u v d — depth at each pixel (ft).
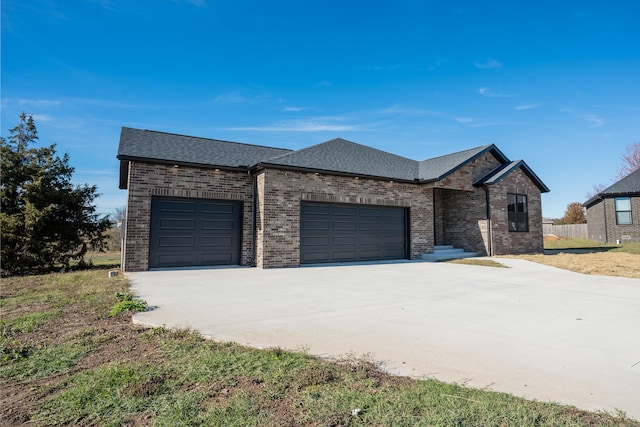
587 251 61.62
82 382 10.05
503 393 9.30
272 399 9.04
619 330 15.57
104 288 25.57
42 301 21.49
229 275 33.60
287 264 40.63
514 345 13.43
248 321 16.72
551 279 31.63
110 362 11.66
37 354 12.46
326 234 44.21
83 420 8.17
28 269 41.81
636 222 77.15
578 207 123.65
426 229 51.85
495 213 53.98
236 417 8.13
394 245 49.52
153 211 37.88
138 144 41.01
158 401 8.93
